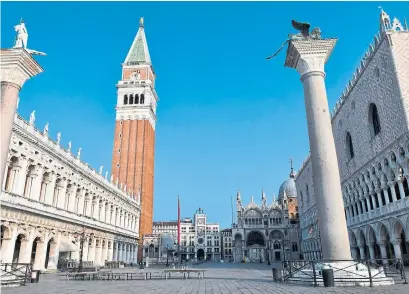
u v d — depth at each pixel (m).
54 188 51.78
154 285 24.91
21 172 42.75
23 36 23.94
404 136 42.22
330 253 22.78
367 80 53.12
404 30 45.59
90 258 64.19
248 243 138.50
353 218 63.53
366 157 54.84
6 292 19.88
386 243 53.78
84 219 61.06
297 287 20.80
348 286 20.50
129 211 93.25
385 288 19.12
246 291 19.17
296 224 135.75
